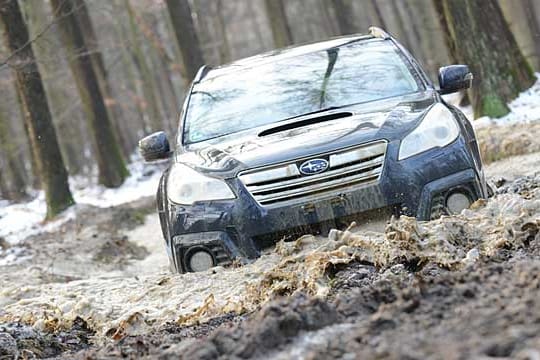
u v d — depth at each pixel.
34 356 8.45
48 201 32.72
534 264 6.29
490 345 4.61
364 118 11.29
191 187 11.09
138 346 7.22
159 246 23.89
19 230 32.22
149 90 63.09
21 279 18.05
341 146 10.70
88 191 44.16
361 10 92.44
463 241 9.10
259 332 5.69
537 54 43.91
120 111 77.75
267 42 104.44
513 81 26.09
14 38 29.98
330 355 5.18
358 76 12.88
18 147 55.00
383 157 10.67
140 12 62.56
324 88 12.75
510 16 45.62
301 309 5.92
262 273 9.92
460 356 4.54
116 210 30.86
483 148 21.75
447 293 5.96
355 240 9.35
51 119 33.34
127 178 44.78
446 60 55.09
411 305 5.73
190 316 9.02
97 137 44.25
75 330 9.51
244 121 12.57
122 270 19.83
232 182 10.85
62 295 11.05
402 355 4.72
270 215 10.60
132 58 68.50
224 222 10.77
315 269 8.92
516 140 21.14
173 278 10.48
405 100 12.02
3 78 45.88
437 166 10.71
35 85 32.97
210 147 11.91
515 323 4.98
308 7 87.75
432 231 9.04
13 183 51.41
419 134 10.89
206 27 71.06
